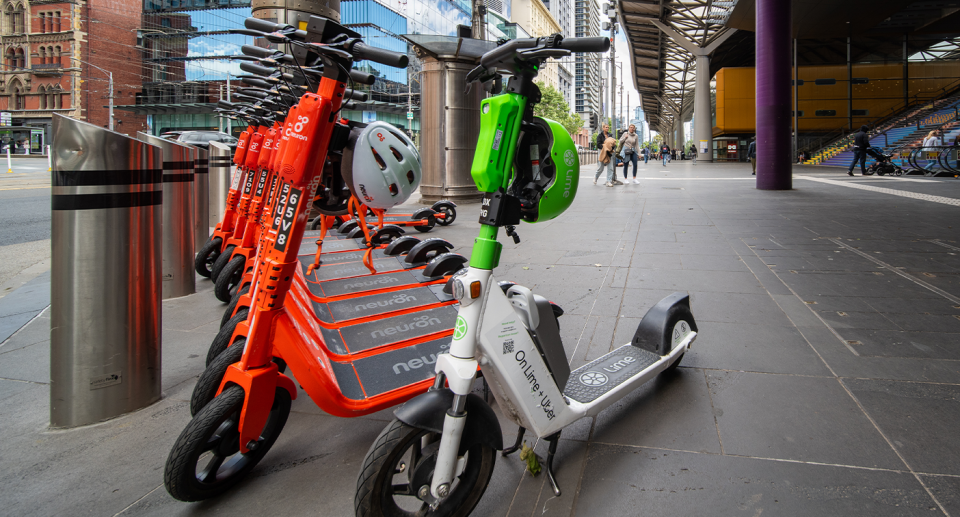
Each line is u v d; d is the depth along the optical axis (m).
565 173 1.84
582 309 4.12
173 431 2.60
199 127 60.09
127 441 2.51
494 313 1.78
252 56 3.07
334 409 2.30
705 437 2.34
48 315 4.54
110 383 2.70
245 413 2.04
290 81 3.08
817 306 4.01
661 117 100.81
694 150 41.44
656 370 2.65
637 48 44.97
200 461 2.29
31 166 34.53
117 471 2.27
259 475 2.22
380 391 2.49
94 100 59.66
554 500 1.97
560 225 8.16
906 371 2.88
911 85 35.47
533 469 2.11
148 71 61.12
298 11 6.95
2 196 14.55
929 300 4.06
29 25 58.38
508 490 2.05
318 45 2.10
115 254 2.66
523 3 100.00
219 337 2.69
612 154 15.63
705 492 1.97
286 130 2.20
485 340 1.75
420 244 4.34
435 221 7.87
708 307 4.08
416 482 1.71
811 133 36.59
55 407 2.64
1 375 3.32
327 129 2.18
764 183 13.44
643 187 15.29
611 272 5.21
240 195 5.20
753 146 21.39
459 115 11.12
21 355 3.65
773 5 12.70
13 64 59.47
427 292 3.67
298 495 2.08
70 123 2.50
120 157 2.64
